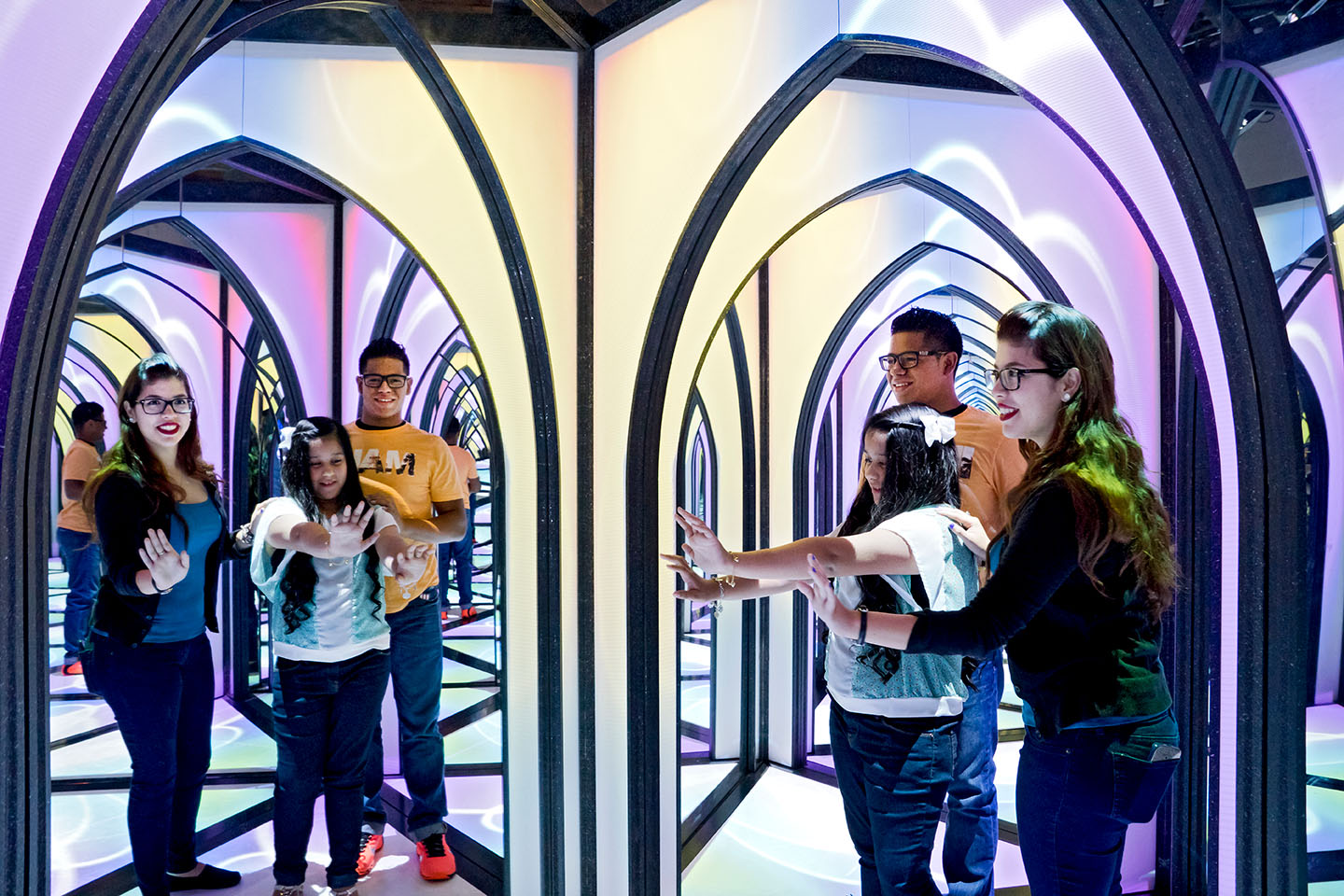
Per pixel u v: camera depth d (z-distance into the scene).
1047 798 1.67
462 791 4.34
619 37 2.95
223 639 5.91
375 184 3.23
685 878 3.50
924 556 2.04
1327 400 4.36
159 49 1.58
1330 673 5.61
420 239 3.19
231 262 5.05
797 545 2.02
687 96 2.72
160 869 2.87
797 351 4.91
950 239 4.64
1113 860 1.65
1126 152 1.88
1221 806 1.89
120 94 1.55
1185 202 1.75
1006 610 1.56
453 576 8.41
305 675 2.89
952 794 2.45
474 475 4.63
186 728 3.13
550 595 3.05
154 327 6.06
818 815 4.21
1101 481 1.57
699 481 6.93
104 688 2.75
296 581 2.83
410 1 2.77
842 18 2.32
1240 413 1.78
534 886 3.10
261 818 3.94
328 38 3.21
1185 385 3.17
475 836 3.80
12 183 1.46
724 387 4.99
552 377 3.02
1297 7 2.28
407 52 2.68
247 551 3.12
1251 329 1.74
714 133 2.64
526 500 3.09
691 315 3.06
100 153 1.55
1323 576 5.49
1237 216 1.71
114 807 4.04
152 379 2.63
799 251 4.91
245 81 3.34
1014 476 2.75
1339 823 3.71
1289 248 2.50
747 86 2.55
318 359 5.14
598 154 3.04
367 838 3.53
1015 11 1.98
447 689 6.19
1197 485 3.20
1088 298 3.47
